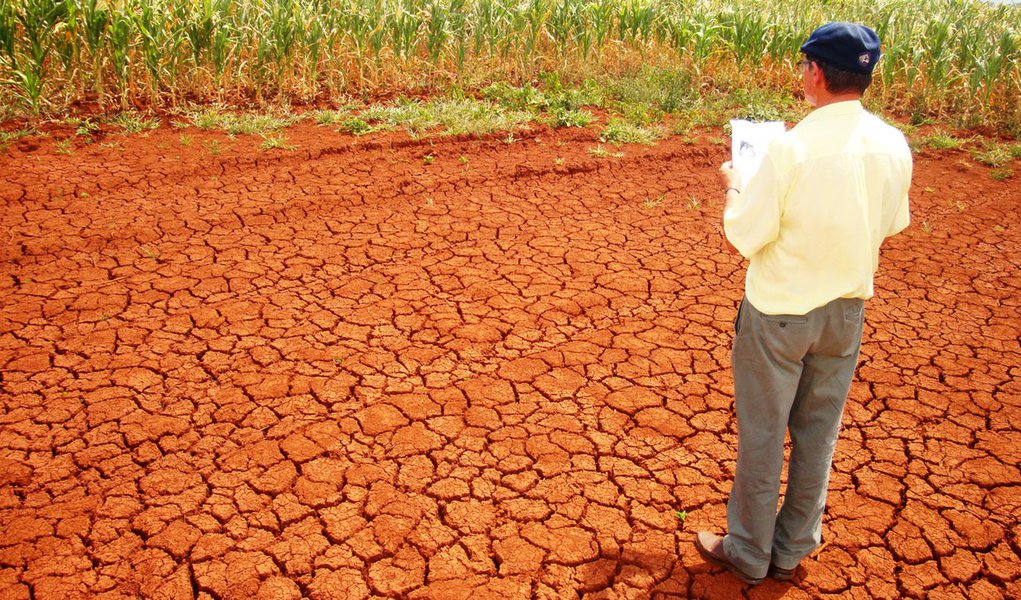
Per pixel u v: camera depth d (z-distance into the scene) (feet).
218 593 9.14
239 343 14.46
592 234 20.48
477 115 29.32
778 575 9.46
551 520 10.50
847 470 11.66
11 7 25.41
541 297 16.87
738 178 8.09
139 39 28.40
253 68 30.89
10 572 9.29
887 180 7.45
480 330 15.35
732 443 12.23
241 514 10.34
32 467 11.00
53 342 14.15
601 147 27.78
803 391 8.39
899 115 34.81
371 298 16.46
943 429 12.71
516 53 35.96
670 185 24.63
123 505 10.39
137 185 21.76
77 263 17.21
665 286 17.69
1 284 16.11
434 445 11.86
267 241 18.94
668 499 10.96
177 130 26.63
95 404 12.45
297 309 15.84
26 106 26.58
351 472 11.20
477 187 23.40
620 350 14.84
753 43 35.96
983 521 10.68
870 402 13.43
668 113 33.09
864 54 7.14
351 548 9.89
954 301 17.46
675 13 38.11
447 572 9.59
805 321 7.63
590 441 12.14
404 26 32.60
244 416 12.34
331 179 23.18
